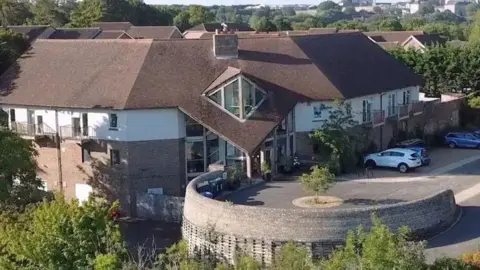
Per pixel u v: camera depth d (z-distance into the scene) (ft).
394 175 175.52
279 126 177.78
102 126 171.83
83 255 99.55
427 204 131.95
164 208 162.81
